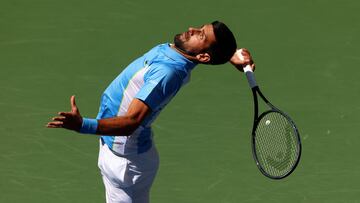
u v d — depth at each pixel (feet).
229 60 88.79
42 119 116.47
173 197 102.32
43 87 123.54
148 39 135.44
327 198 101.81
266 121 87.15
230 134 113.60
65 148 110.93
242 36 136.05
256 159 88.02
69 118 70.85
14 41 134.82
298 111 118.42
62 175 106.01
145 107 75.56
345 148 110.63
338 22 140.15
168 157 109.19
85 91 122.83
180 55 78.23
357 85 124.26
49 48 133.08
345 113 117.80
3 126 114.83
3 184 104.01
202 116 117.29
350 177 105.29
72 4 144.66
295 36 136.26
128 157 84.28
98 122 72.79
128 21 139.95
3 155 109.40
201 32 78.59
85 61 129.80
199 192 103.14
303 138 112.78
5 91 122.42
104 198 102.17
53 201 101.40
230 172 106.63
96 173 106.63
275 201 101.40
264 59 130.21
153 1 145.18
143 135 82.99
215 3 144.77
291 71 127.44
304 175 105.91
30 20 140.36
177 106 119.34
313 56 131.13
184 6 143.84
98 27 138.41
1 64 128.98
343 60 130.21
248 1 145.38
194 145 111.45
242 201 101.55
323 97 121.49
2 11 142.72
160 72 76.54
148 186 87.35
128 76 79.61
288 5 144.36
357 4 144.77
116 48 133.08
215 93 122.42
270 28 138.21
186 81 79.00
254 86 87.51
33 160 108.58
